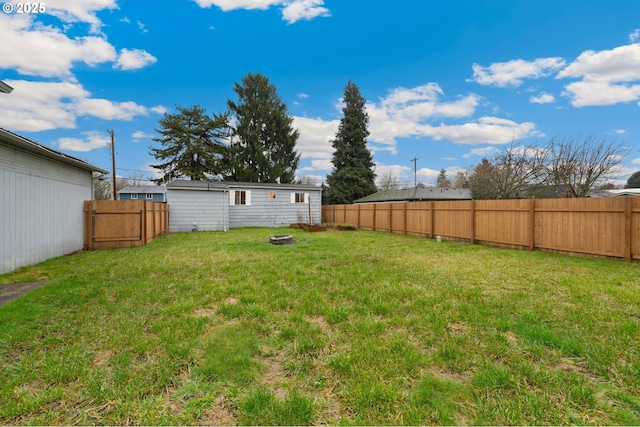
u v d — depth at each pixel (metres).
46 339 2.49
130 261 5.95
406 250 7.44
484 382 1.87
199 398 1.76
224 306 3.24
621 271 4.85
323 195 25.50
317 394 1.81
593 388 1.83
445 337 2.50
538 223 7.25
